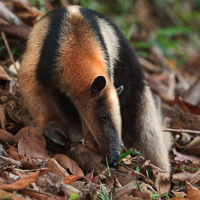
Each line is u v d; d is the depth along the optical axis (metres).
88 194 7.97
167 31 22.97
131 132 12.24
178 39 26.75
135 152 12.19
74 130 11.09
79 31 10.36
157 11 26.94
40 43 10.38
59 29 10.34
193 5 30.97
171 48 24.58
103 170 9.39
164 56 23.06
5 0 17.42
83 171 9.72
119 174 9.25
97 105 9.82
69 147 10.01
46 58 10.18
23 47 15.05
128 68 11.59
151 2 27.11
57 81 10.27
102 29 10.76
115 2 25.48
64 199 7.85
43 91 10.38
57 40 10.22
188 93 18.91
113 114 9.77
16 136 10.11
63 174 8.74
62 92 10.42
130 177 9.19
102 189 8.36
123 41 11.52
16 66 13.95
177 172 11.52
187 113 14.91
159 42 22.64
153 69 21.42
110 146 9.64
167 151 12.34
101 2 25.02
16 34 14.84
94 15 10.95
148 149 12.10
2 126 10.91
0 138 9.98
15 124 11.08
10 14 15.37
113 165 9.53
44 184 8.12
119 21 23.53
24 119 11.10
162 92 18.44
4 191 7.30
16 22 15.48
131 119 12.09
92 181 8.84
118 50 11.22
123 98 11.73
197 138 13.20
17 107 11.38
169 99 17.83
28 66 10.38
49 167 8.88
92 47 10.24
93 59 10.15
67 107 10.79
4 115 11.16
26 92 10.38
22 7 16.27
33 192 7.59
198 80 20.06
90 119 9.97
